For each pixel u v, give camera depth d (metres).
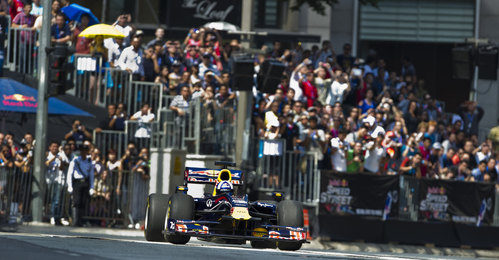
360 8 128.00
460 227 76.69
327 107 79.81
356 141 77.81
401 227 75.12
